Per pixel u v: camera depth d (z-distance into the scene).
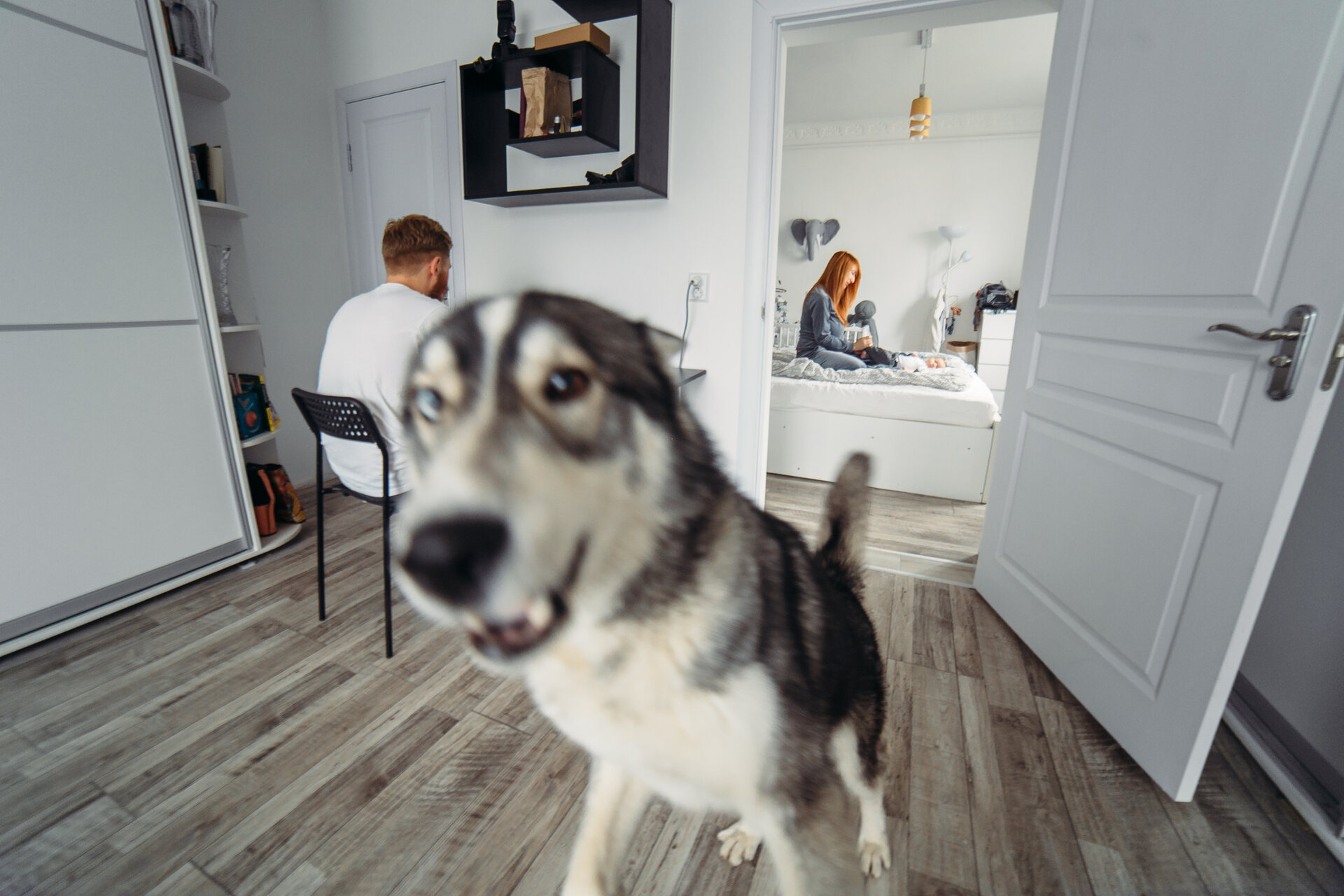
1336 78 1.02
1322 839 1.22
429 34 2.96
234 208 2.43
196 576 2.24
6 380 1.72
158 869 1.15
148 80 1.95
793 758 0.62
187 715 1.56
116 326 1.95
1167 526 1.36
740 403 2.70
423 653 1.84
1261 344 1.15
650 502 0.55
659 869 1.16
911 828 1.25
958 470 3.37
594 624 0.54
